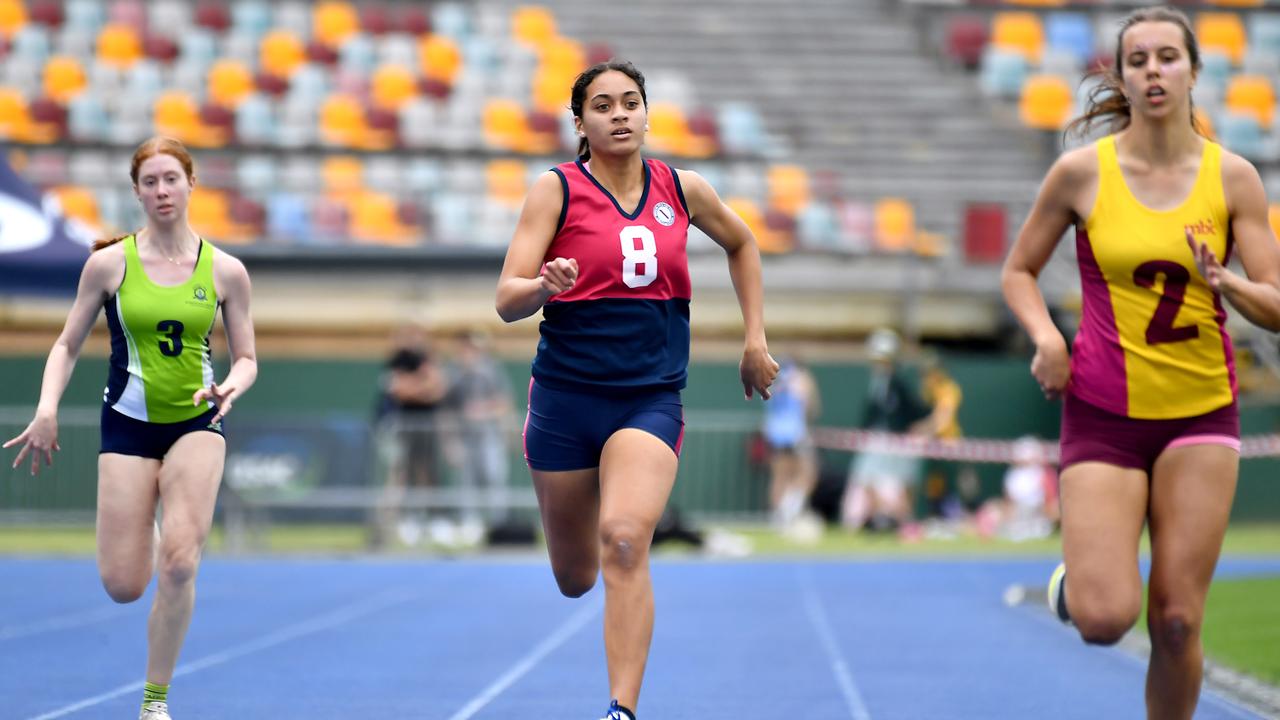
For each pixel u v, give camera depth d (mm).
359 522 59375
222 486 58844
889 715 23812
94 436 62812
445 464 59969
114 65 86750
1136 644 32375
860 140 87312
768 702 25000
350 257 63188
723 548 58469
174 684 26750
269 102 83062
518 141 83312
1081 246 17297
